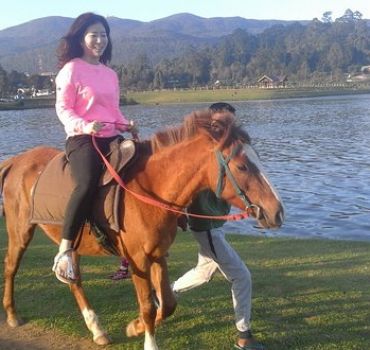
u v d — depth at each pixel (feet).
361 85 365.61
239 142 12.71
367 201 46.85
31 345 16.37
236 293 15.49
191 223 15.56
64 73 14.62
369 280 21.25
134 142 14.23
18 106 289.12
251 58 470.39
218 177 12.89
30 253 26.00
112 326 17.38
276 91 338.13
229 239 30.04
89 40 14.76
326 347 15.62
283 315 17.88
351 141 93.35
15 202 16.79
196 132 13.34
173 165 13.57
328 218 41.34
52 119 193.57
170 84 402.52
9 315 17.65
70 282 14.66
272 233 36.91
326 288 20.29
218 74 426.51
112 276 21.97
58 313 18.44
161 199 13.75
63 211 14.69
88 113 14.76
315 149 84.64
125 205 13.88
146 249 13.80
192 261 24.23
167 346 15.92
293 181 57.62
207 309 18.39
